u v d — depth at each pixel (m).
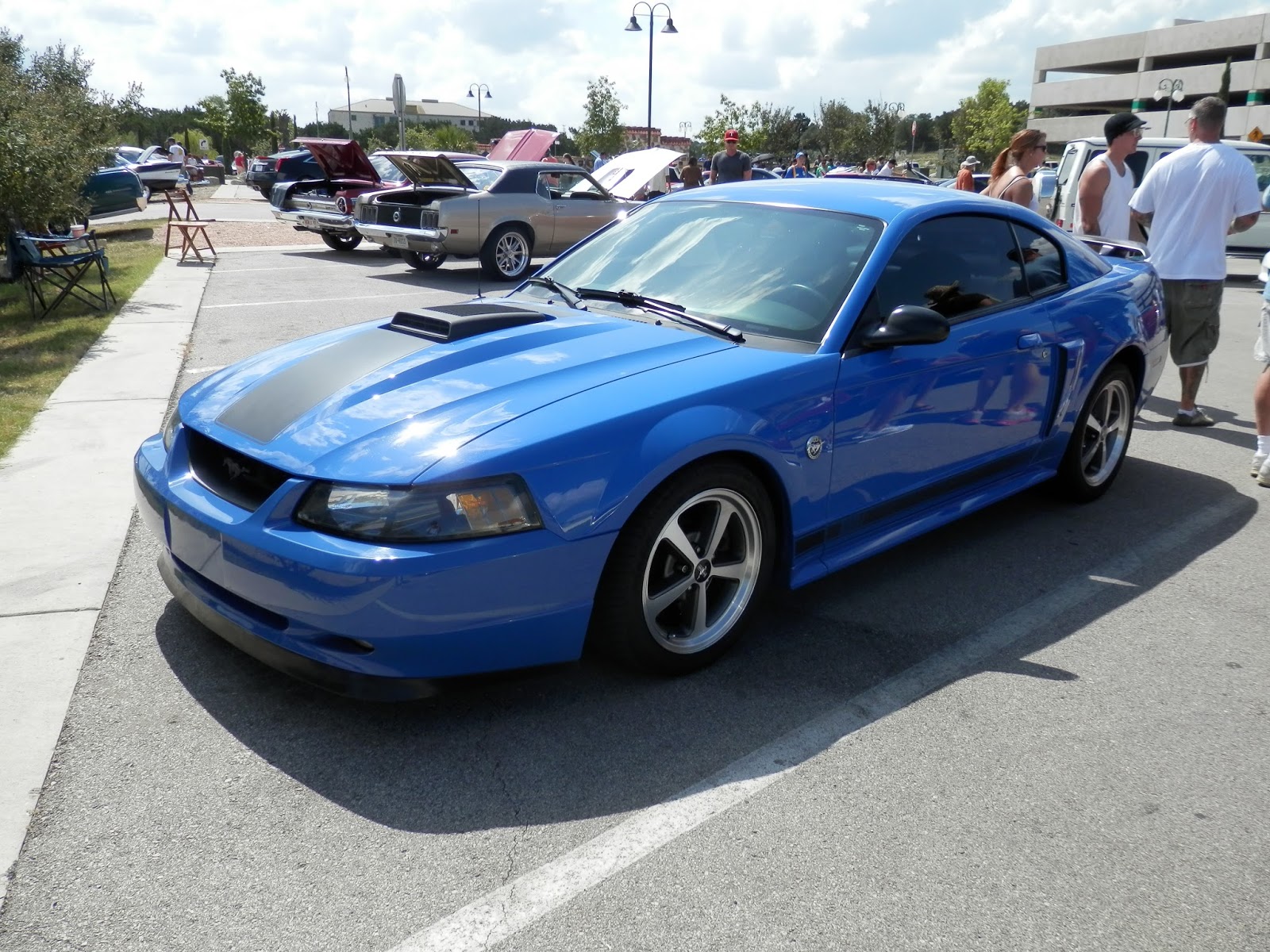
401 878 2.13
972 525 4.38
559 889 2.11
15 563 3.65
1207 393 7.06
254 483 2.65
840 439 3.17
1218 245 5.73
